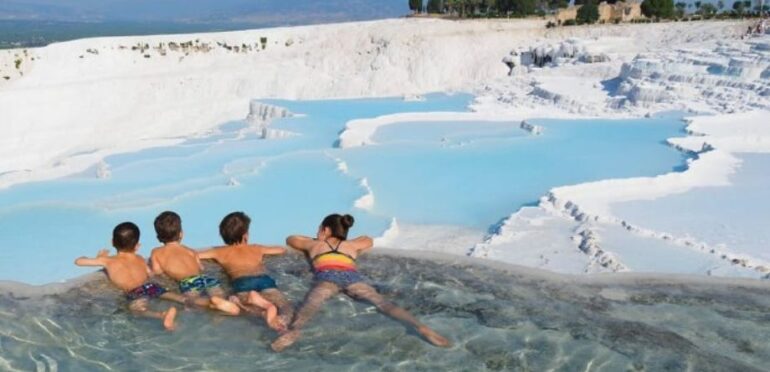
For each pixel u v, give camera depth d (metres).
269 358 5.11
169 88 44.69
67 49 49.66
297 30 56.06
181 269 6.19
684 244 10.66
